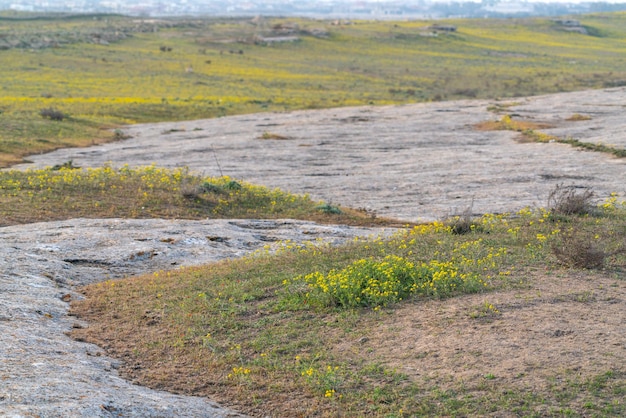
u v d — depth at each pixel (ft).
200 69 329.52
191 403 25.72
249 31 503.61
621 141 116.57
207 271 45.01
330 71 352.28
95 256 49.37
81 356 29.91
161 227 58.49
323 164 110.42
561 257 40.93
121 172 86.02
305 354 29.84
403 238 51.83
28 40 367.25
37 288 40.16
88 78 280.10
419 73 360.07
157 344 32.07
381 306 34.68
